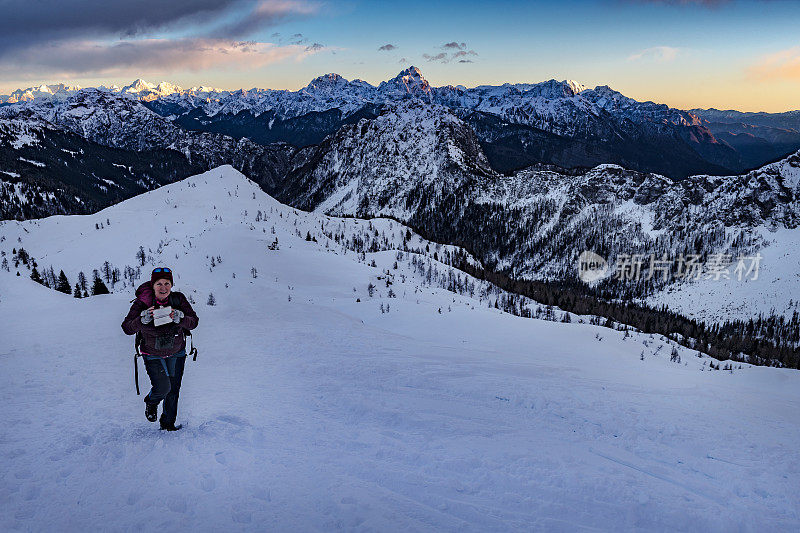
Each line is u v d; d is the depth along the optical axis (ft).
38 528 15.97
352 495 19.45
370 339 85.30
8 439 24.48
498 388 47.44
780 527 20.15
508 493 21.39
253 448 24.36
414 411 36.83
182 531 16.15
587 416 38.63
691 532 19.25
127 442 23.94
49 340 67.56
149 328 24.59
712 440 33.17
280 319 105.19
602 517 19.69
